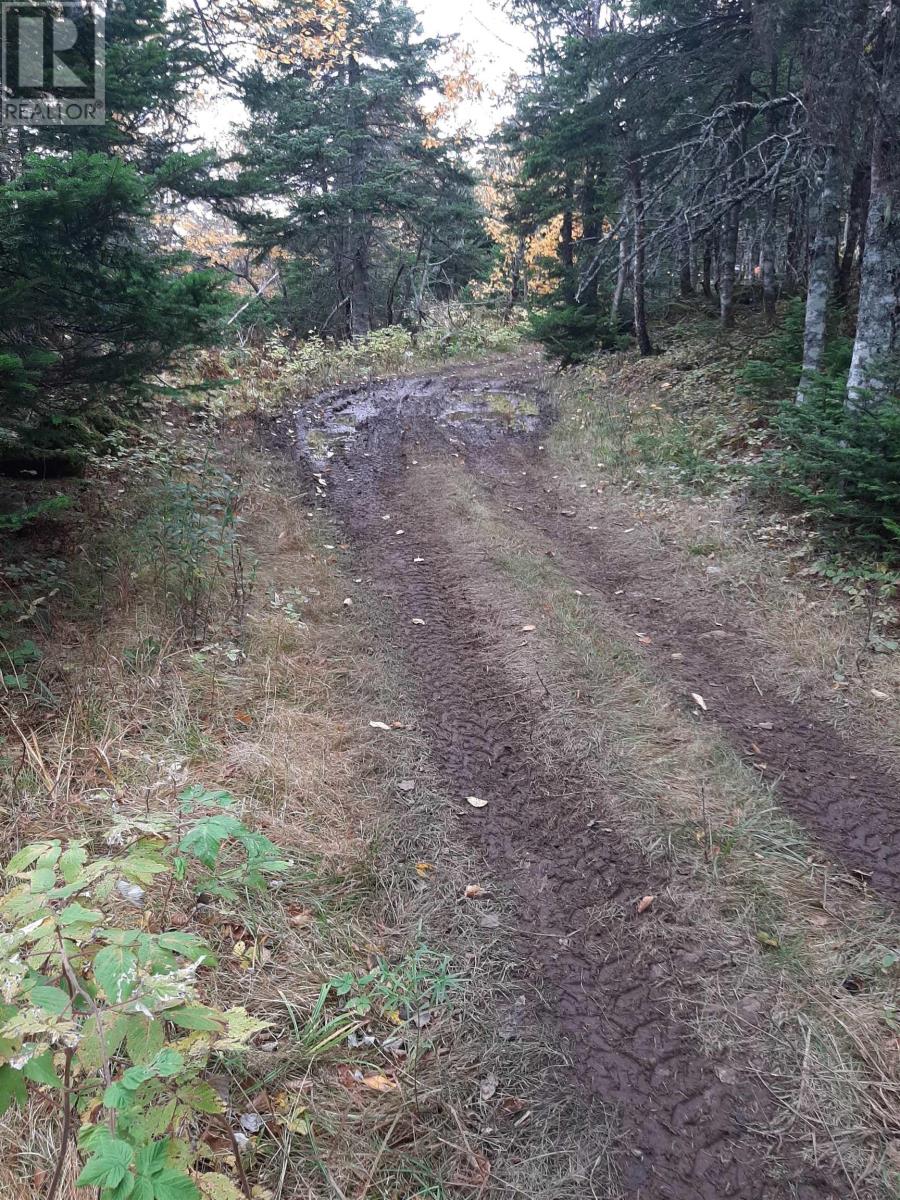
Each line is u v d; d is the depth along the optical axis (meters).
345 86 19.17
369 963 2.76
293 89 14.67
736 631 5.63
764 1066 2.45
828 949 2.88
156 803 3.29
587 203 16.53
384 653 5.20
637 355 14.73
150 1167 1.13
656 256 11.18
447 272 27.97
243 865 2.87
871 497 6.26
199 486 7.25
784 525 6.95
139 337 5.02
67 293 4.57
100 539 5.68
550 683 4.80
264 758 3.76
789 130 9.77
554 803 3.75
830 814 3.73
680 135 12.21
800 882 3.24
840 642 5.24
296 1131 2.08
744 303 17.25
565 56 13.02
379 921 2.98
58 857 1.76
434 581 6.47
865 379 6.91
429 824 3.57
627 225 11.05
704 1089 2.38
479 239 27.39
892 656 5.04
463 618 5.79
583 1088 2.38
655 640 5.60
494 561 6.75
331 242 21.16
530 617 5.70
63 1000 1.33
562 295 16.83
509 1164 2.14
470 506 8.17
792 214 13.69
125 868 1.71
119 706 3.99
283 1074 2.27
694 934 2.96
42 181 4.01
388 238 24.91
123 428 7.89
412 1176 2.07
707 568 6.57
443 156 21.42
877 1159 2.17
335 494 8.64
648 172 12.35
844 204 11.73
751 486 7.77
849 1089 2.36
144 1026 1.39
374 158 20.36
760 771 4.05
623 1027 2.60
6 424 4.85
